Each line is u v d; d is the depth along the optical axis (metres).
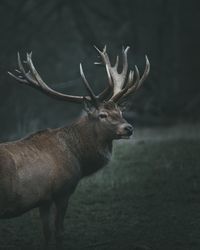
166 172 35.78
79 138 23.89
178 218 27.31
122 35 76.12
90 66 73.50
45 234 22.69
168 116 64.69
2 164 21.22
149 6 75.44
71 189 23.33
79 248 23.94
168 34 74.06
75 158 23.50
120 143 46.56
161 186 32.88
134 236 25.14
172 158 39.31
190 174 34.88
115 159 39.84
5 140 45.69
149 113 63.38
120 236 25.22
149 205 29.55
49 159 22.56
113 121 23.86
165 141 46.50
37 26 79.62
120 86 25.91
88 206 29.59
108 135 24.00
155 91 67.62
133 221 27.14
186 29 77.56
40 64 81.81
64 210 23.28
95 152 24.00
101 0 86.19
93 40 75.75
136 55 72.31
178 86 71.38
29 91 65.06
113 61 70.31
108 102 24.16
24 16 78.50
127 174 35.78
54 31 89.38
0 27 76.50
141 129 57.44
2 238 25.30
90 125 24.05
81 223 27.02
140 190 32.25
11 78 56.78
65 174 22.86
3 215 21.55
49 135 23.33
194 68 74.75
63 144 23.38
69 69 86.38
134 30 74.38
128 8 76.44
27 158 21.97
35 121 63.25
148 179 34.41
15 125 59.81
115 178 34.88
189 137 48.62
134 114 60.72
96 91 72.25
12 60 70.00
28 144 22.50
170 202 29.97
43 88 24.89
